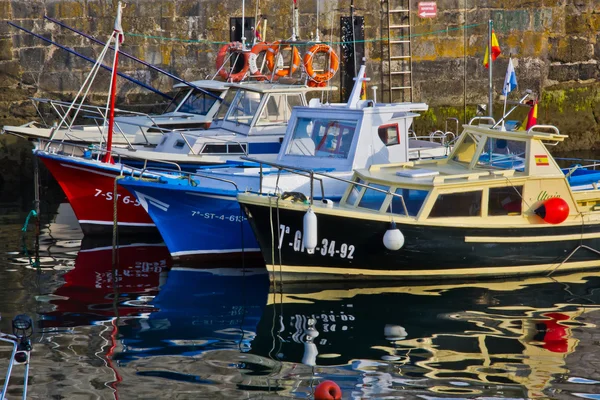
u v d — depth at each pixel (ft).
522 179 96.37
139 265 106.01
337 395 56.90
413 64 174.91
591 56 182.19
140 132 134.21
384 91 173.99
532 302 89.92
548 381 69.26
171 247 107.24
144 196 104.94
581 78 182.70
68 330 81.66
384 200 95.91
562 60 181.47
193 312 87.30
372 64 173.27
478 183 95.14
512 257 97.91
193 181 105.70
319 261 95.14
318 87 131.34
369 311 86.99
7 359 74.28
